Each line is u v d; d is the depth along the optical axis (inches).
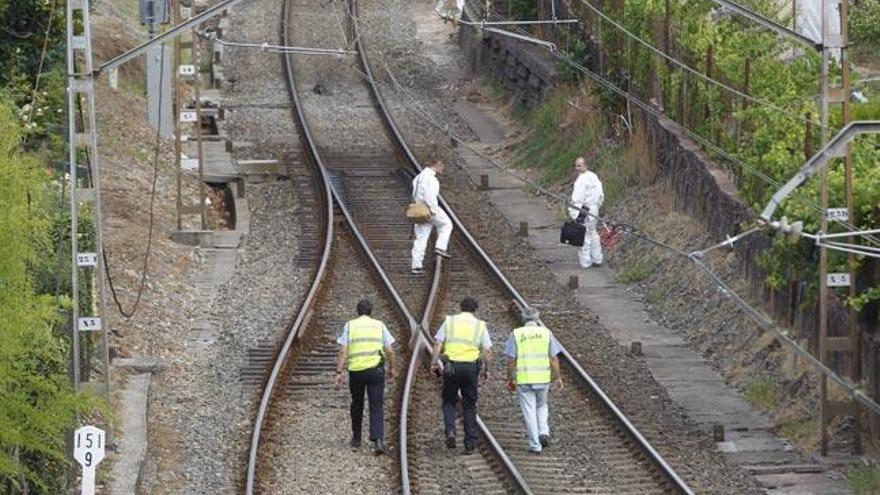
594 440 2970.0
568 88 5590.6
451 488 2704.2
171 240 4458.7
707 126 4237.2
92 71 2736.2
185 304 3909.9
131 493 2610.7
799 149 3383.4
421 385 3297.2
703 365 3481.8
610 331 3764.8
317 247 4458.7
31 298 2292.1
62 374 2701.8
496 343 3634.4
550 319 3841.0
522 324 3774.6
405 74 7111.2
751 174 3644.2
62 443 2532.0
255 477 2716.5
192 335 3668.8
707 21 4552.2
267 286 4094.5
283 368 3351.4
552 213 4945.9
